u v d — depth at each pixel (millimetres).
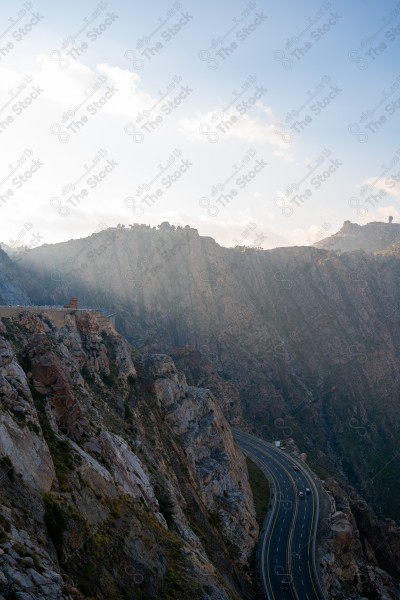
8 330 74000
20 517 36781
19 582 28578
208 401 122000
